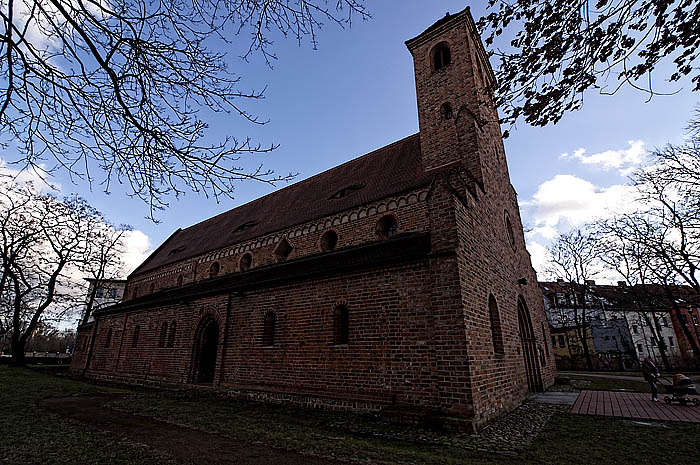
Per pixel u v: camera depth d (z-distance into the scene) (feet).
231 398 47.03
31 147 15.69
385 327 36.60
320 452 22.49
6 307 98.73
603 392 56.90
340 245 54.54
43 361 149.28
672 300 97.25
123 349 75.61
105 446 22.98
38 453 21.09
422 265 36.09
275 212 76.48
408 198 49.57
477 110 55.06
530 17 16.49
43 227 89.04
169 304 67.00
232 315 52.95
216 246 77.97
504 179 64.23
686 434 29.71
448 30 63.82
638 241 84.28
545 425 32.60
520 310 57.67
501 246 50.80
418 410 31.94
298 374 41.81
